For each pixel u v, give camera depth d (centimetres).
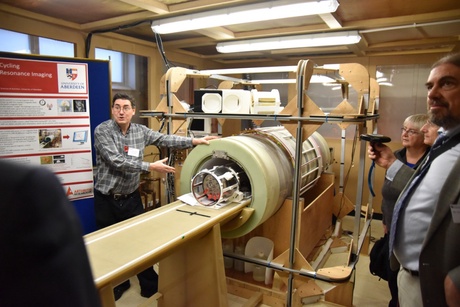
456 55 116
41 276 44
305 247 276
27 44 312
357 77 238
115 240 153
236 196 211
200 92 246
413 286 129
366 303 266
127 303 261
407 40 388
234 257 237
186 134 286
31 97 237
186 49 472
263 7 254
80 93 259
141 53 419
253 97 245
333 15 283
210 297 189
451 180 106
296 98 207
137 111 430
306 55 486
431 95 120
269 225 246
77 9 294
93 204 274
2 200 43
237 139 227
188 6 273
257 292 243
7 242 43
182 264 199
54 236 45
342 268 222
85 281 48
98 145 240
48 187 47
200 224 174
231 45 396
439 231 108
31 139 241
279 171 228
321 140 363
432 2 261
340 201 374
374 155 174
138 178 264
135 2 258
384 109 462
